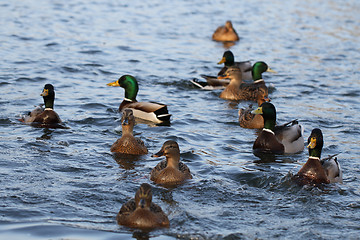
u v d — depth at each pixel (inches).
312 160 514.9
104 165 535.8
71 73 967.6
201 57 1167.0
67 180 489.1
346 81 986.1
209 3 1903.3
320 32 1472.7
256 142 619.5
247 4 1911.9
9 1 1734.7
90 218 417.7
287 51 1250.0
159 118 716.7
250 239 392.8
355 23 1603.1
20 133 623.5
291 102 844.0
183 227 407.8
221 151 605.0
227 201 462.0
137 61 1090.7
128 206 418.3
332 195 480.1
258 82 936.9
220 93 911.7
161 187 484.7
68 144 593.3
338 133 680.4
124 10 1688.0
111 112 748.6
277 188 494.0
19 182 477.7
